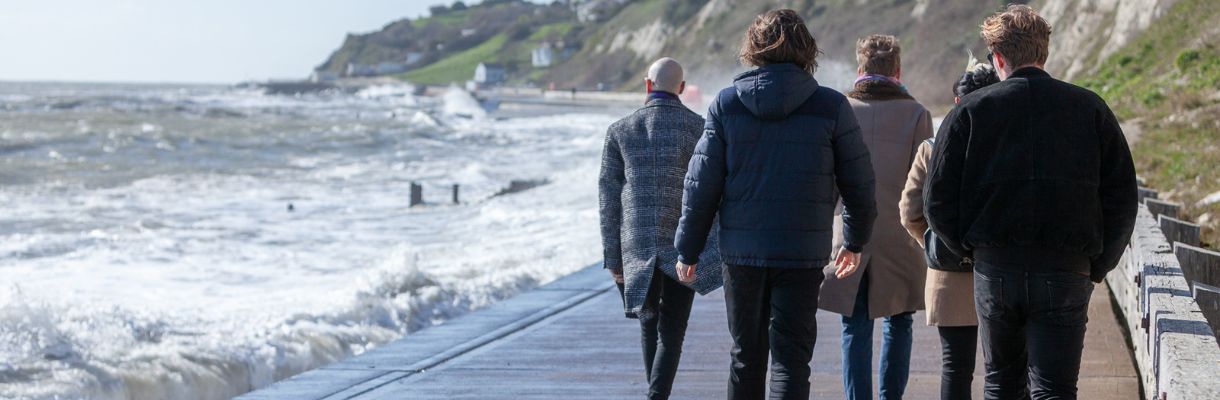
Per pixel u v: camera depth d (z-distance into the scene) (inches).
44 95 7598.4
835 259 195.9
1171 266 242.4
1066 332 141.3
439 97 7003.0
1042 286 139.7
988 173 141.7
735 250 170.1
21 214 1067.9
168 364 350.6
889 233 194.5
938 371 268.7
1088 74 1974.7
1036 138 139.7
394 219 990.4
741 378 176.6
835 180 173.5
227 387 354.3
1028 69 144.6
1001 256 142.3
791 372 171.3
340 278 621.6
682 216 175.2
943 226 147.4
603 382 264.2
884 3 4074.8
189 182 1531.7
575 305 369.4
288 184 1486.2
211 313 439.8
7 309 368.2
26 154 2186.3
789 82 166.2
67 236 820.6
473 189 1393.9
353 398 248.5
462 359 289.0
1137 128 879.7
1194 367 148.6
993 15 150.7
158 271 644.7
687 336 318.3
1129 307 305.9
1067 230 137.9
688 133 209.8
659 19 6063.0
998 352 150.6
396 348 302.2
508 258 602.9
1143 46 1413.6
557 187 1136.8
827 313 356.2
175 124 3587.6
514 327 331.6
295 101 7381.9
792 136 166.7
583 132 3078.2
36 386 316.5
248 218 1018.1
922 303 198.7
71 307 404.2
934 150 148.3
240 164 1945.1
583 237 715.4
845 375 201.6
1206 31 1186.0
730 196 170.6
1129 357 275.3
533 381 265.0
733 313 175.3
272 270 655.1
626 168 210.8
